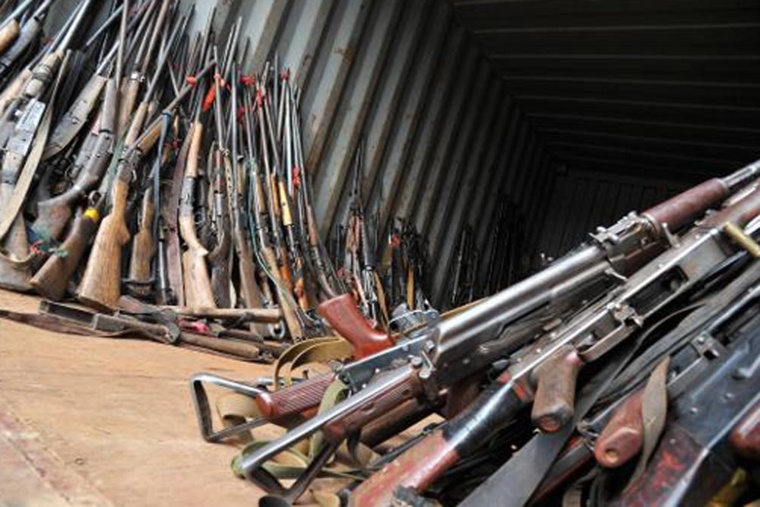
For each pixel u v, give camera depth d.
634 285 1.24
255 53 5.45
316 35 5.95
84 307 3.21
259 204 5.08
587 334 1.16
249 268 4.63
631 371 1.19
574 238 11.33
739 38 6.77
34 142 3.54
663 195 10.66
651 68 7.88
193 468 1.32
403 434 2.18
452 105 8.51
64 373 1.84
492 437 1.24
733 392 1.00
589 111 9.45
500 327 1.19
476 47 8.74
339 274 6.34
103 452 1.25
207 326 3.42
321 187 6.42
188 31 5.02
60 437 1.26
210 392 2.15
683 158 9.73
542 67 8.77
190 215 4.29
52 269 3.04
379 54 6.78
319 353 1.87
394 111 7.26
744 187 1.67
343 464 1.53
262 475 1.25
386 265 7.35
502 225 10.30
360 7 6.38
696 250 1.27
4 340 2.05
